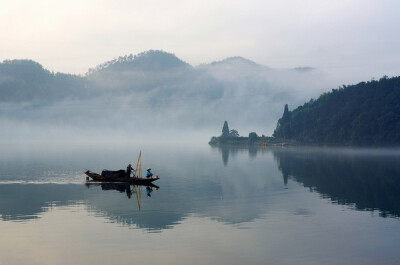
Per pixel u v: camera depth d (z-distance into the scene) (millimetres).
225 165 131000
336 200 62938
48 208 56375
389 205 58875
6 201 61406
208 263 35875
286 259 36844
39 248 39250
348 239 42344
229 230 45375
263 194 68750
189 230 45281
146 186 78562
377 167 121875
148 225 47188
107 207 57156
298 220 49969
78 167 120000
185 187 77000
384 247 40000
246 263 35969
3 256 37219
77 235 43125
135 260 36375
